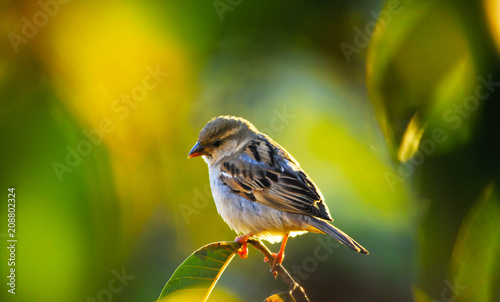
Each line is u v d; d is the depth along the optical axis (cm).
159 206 1044
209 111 1013
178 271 653
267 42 938
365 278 975
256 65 956
